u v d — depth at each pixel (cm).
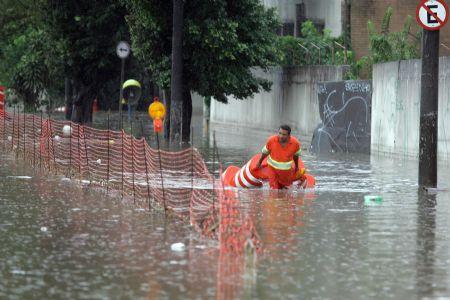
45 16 6069
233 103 7188
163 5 5222
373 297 1427
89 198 2594
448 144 3688
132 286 1485
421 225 2114
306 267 1639
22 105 8225
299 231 2020
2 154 4097
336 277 1562
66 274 1570
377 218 2220
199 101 9531
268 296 1425
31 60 6819
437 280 1547
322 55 6025
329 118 4875
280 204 2480
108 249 1798
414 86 3988
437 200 2584
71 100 6812
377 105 4419
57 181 3031
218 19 5119
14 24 8031
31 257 1717
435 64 2839
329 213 2303
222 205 2028
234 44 5184
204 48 5206
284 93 5975
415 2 5947
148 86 9388
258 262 1681
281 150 2869
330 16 6894
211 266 1641
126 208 2388
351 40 6053
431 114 2852
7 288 1467
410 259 1717
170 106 5275
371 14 6012
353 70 5216
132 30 5269
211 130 6638
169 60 5278
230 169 3016
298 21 7006
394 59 5031
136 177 3133
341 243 1877
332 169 3612
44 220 2169
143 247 1822
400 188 2903
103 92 9525
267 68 5625
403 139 4134
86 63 6222
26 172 3312
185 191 2733
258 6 5331
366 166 3747
